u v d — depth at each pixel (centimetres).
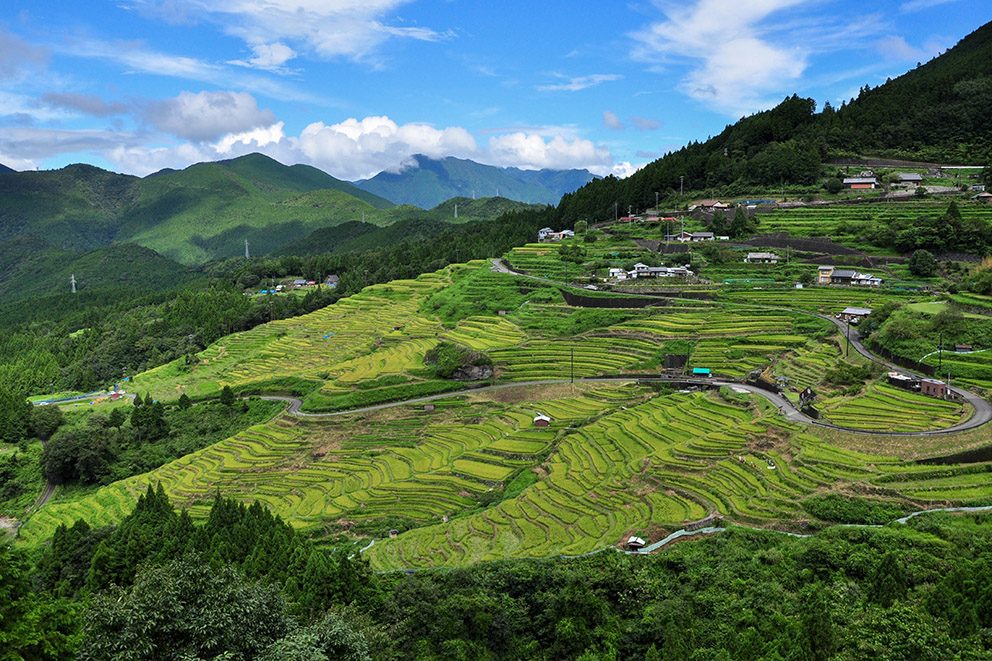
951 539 6300
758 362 13262
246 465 12544
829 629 4659
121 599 3984
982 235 16512
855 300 15275
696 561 6812
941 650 4316
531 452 11100
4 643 3409
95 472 13900
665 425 10912
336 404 14575
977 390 9862
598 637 5791
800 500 7738
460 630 5891
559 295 18750
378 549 8444
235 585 4394
